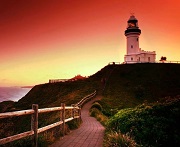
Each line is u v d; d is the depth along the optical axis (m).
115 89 53.12
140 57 79.81
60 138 8.12
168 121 7.83
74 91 53.31
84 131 10.25
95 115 21.72
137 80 60.91
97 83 58.97
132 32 81.81
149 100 47.81
